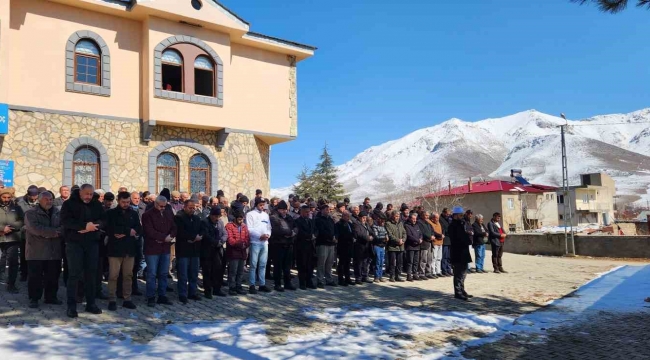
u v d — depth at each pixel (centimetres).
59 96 1374
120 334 625
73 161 1394
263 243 991
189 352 572
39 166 1329
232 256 941
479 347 639
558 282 1268
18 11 1327
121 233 759
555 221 5291
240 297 923
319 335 672
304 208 1066
